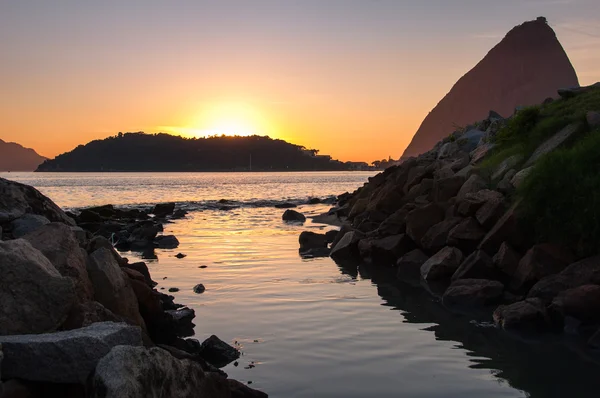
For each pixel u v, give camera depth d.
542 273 13.72
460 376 8.85
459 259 16.30
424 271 16.58
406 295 14.46
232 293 14.65
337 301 13.75
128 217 38.34
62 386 6.72
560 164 15.48
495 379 8.73
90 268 10.13
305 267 18.64
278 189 99.31
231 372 9.06
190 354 9.03
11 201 14.10
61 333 7.06
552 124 20.06
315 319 12.11
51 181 153.25
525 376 8.84
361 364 9.39
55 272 8.15
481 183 19.27
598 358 9.70
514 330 11.38
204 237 27.72
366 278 16.72
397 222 20.67
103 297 10.02
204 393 7.02
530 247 15.20
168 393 6.41
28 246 8.22
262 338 10.82
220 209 48.53
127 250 23.58
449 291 13.98
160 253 22.34
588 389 8.33
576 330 11.30
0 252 7.64
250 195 76.88
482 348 10.23
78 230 12.94
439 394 8.16
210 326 11.66
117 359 6.05
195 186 115.00
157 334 11.16
